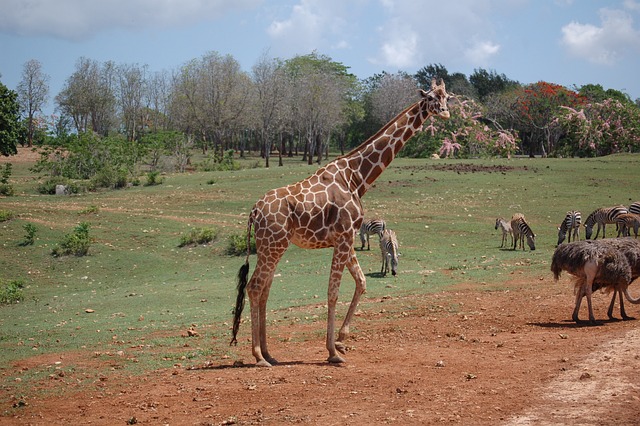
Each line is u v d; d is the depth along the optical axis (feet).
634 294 47.06
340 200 32.83
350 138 310.86
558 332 36.27
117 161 156.04
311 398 26.00
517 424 21.42
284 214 32.14
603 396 23.39
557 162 146.10
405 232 91.25
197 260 88.53
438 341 36.01
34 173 175.01
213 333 43.19
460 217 98.58
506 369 28.43
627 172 127.34
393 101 265.95
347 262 33.01
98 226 102.99
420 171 136.67
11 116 147.74
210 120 243.81
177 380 30.25
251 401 26.17
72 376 32.83
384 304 49.47
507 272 61.77
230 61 243.19
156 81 313.32
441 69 328.49
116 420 25.22
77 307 64.03
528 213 99.55
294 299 56.85
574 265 38.81
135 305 61.67
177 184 137.69
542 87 226.58
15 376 33.71
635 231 73.46
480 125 191.52
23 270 87.35
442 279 60.80
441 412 23.17
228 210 111.75
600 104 197.47
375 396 25.75
